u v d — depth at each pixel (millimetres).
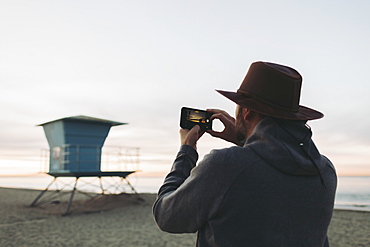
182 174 1350
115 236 9711
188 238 9398
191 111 1553
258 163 1130
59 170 14695
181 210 1186
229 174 1110
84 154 14742
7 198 19734
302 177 1173
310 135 1247
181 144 1519
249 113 1288
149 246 8414
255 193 1104
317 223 1207
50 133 15320
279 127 1188
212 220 1135
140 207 15664
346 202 26938
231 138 1546
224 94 1272
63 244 8664
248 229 1098
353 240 8977
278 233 1113
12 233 10148
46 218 13219
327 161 1359
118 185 18484
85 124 14812
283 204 1125
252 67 1291
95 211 14781
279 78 1204
